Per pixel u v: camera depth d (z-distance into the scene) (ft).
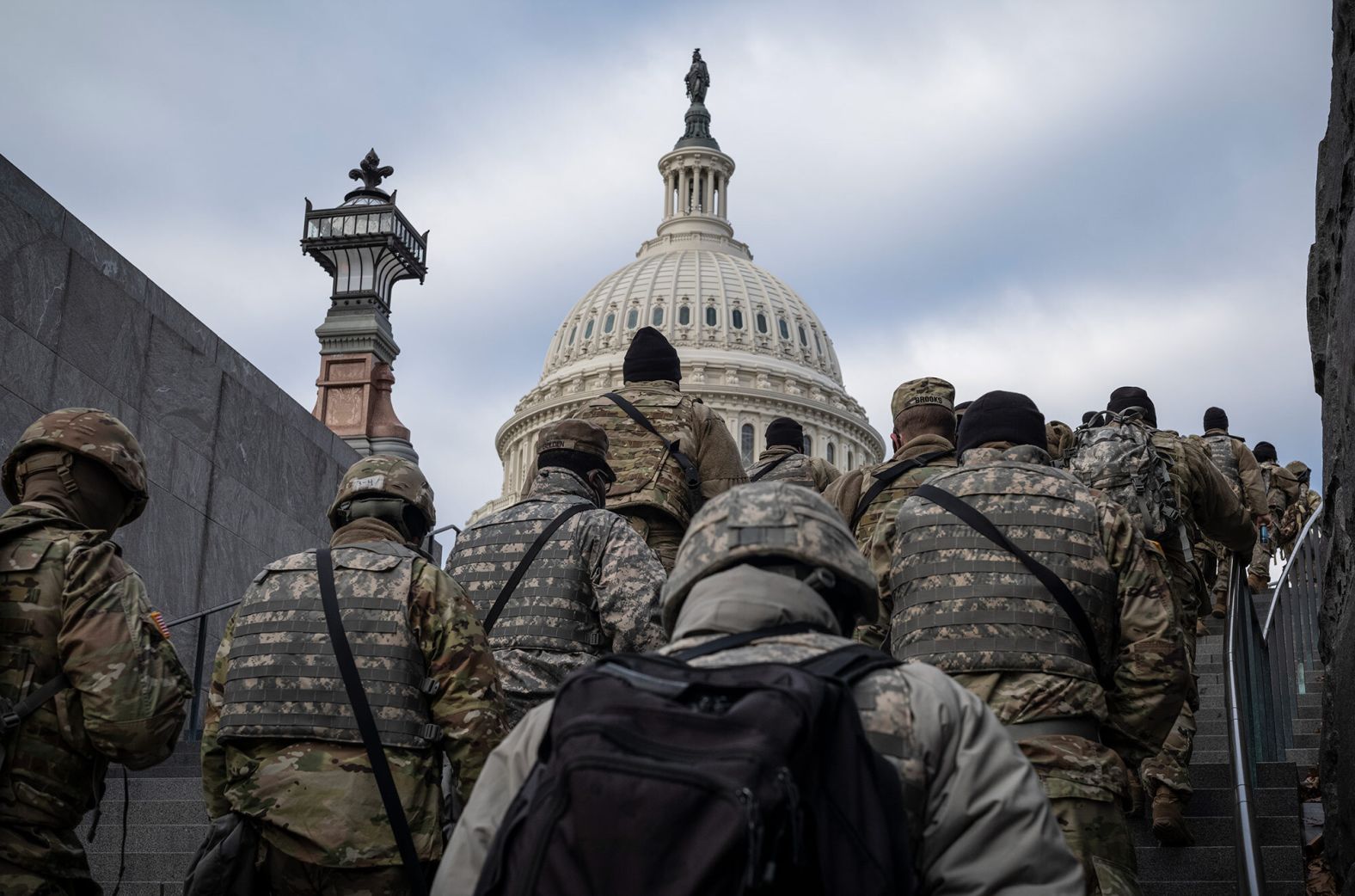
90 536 13.74
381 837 13.94
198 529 42.42
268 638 14.66
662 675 8.36
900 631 15.11
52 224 36.78
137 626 13.51
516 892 7.68
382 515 16.15
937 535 14.99
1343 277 22.35
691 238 414.62
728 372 360.07
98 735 13.08
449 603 14.89
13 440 34.53
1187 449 25.36
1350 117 22.38
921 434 21.58
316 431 50.90
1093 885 13.30
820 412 360.69
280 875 14.10
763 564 9.53
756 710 7.82
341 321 67.10
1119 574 14.83
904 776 8.56
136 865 25.76
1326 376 24.59
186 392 42.52
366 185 70.95
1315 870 24.36
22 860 12.78
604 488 19.22
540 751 8.52
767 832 7.35
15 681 13.00
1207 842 24.29
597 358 375.86
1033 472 15.20
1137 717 14.73
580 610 17.38
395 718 14.37
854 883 7.73
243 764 14.38
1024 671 14.21
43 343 35.94
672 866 7.30
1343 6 22.65
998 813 8.69
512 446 376.89
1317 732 34.73
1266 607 46.01
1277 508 58.39
